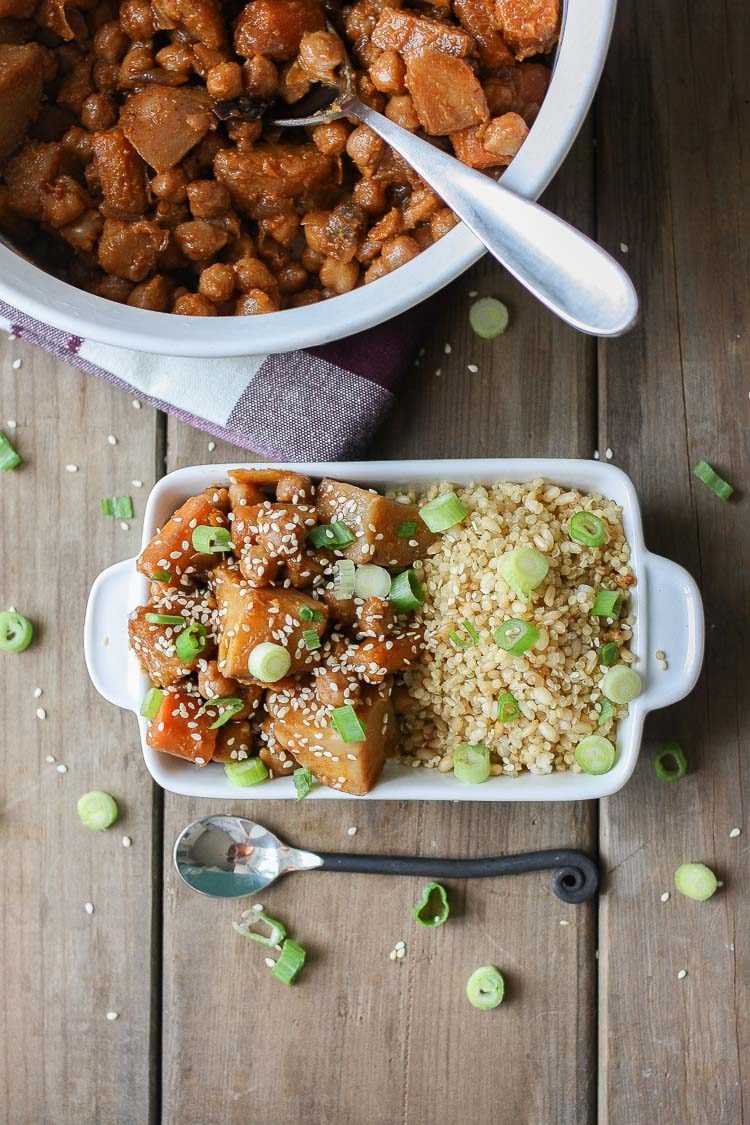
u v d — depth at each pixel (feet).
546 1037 2.11
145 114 1.93
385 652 1.97
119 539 2.15
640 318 2.11
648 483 2.11
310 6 1.92
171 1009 2.14
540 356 2.11
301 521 1.96
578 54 1.83
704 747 2.11
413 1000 2.12
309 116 1.95
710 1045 2.10
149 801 2.14
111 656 2.03
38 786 2.15
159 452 2.14
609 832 2.11
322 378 2.05
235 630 1.94
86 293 1.89
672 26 2.11
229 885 2.12
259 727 2.02
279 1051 2.13
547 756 1.98
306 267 2.01
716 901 2.10
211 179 1.98
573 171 2.11
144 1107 2.14
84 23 1.96
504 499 2.01
